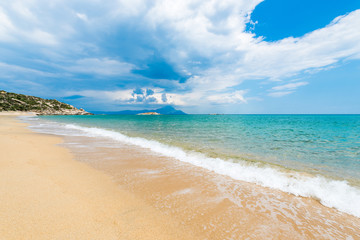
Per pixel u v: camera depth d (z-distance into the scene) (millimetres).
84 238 2854
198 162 8164
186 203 4402
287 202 4617
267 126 33344
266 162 8531
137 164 7734
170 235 3170
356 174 7004
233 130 24734
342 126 34438
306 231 3459
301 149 11898
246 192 5152
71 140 13773
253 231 3396
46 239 2744
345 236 3342
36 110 123562
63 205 3852
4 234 2744
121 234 3070
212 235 3227
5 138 11984
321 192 5215
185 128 28062
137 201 4395
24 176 5371
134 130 24000
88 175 6070
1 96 115250
